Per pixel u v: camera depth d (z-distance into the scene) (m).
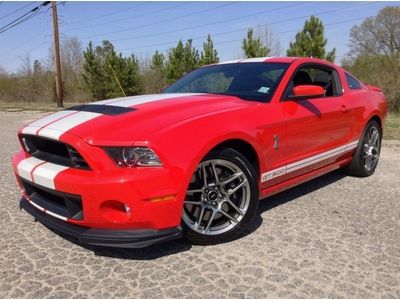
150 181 2.60
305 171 3.96
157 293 2.48
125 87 29.02
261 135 3.27
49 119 3.17
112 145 2.61
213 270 2.75
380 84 15.32
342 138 4.48
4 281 2.60
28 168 2.99
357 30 35.75
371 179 5.09
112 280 2.62
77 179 2.63
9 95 39.12
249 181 3.18
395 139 8.43
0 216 3.74
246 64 4.23
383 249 3.08
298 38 16.70
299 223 3.58
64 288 2.53
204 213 3.07
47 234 3.33
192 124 2.85
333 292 2.49
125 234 2.65
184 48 25.42
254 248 3.08
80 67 37.31
